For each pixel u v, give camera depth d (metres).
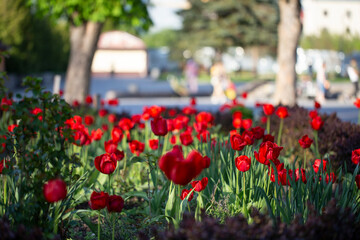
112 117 7.51
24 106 3.79
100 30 14.24
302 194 3.70
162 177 5.75
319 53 41.78
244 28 57.78
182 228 2.85
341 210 3.46
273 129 8.53
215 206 4.22
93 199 3.29
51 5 13.57
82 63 14.16
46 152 3.81
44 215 3.64
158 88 35.31
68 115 3.97
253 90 31.16
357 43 42.81
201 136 5.21
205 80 55.09
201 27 59.81
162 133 4.39
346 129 7.26
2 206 3.76
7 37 35.75
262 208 4.04
